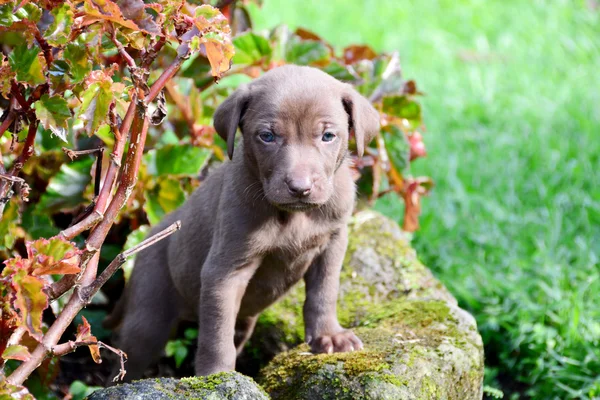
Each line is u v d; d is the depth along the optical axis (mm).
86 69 3436
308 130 4473
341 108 4652
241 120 4715
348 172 4934
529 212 7660
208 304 4707
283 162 4402
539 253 6836
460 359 4625
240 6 6715
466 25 12305
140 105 3480
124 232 5816
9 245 4266
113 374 5340
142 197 5551
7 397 3301
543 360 5781
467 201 7902
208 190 5121
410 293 5750
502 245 7164
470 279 6703
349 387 4270
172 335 5879
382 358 4465
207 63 5898
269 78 4680
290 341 5609
